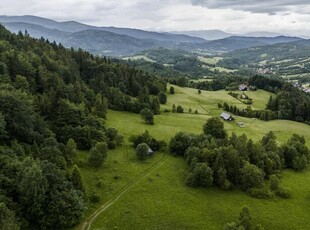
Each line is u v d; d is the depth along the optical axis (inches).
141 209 3277.6
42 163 3088.1
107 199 3388.3
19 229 2485.2
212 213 3344.0
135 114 6742.1
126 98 7057.1
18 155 3329.2
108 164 4158.5
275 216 3385.8
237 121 7288.4
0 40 6835.6
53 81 5851.4
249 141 4466.0
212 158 4128.9
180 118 6845.5
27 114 3860.7
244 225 2819.9
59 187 2955.2
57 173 3095.5
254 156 4379.9
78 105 5196.9
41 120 4200.3
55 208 2780.5
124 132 5418.3
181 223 3129.9
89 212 3117.6
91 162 3998.5
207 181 3818.9
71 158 3969.0
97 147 4114.2
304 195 3900.1
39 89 5728.3
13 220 2402.8
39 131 4047.7
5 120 3668.8
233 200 3631.9
